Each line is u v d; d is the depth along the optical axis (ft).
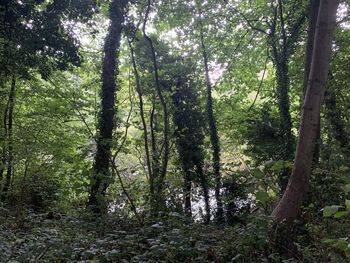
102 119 41.68
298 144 22.44
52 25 37.86
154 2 53.67
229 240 21.35
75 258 19.15
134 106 53.83
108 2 43.96
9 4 36.47
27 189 40.98
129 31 44.57
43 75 41.52
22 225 28.37
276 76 55.77
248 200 39.78
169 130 53.42
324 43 22.84
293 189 21.86
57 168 45.19
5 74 40.27
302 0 53.83
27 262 17.52
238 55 67.97
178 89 57.26
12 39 37.91
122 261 19.29
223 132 62.34
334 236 20.45
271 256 18.61
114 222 29.19
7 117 55.26
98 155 37.96
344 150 39.42
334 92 51.34
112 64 43.45
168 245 19.65
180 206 36.70
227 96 67.87
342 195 24.25
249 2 63.93
